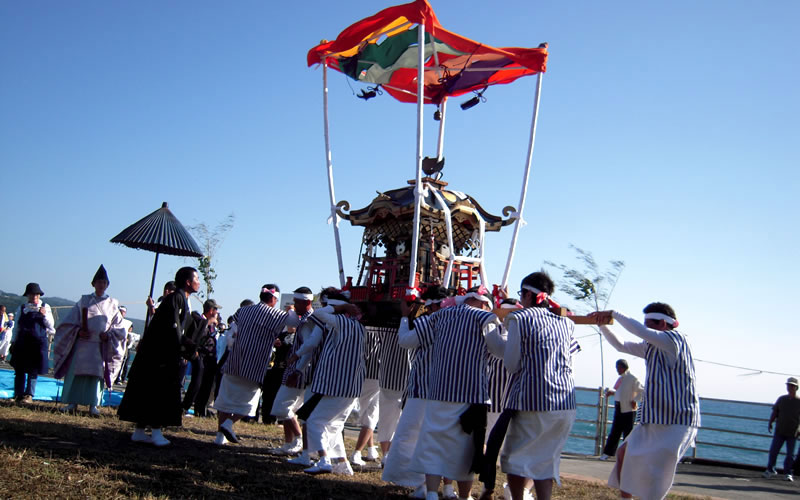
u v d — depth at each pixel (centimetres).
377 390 730
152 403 630
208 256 1814
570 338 513
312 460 665
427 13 684
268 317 716
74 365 823
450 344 519
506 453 490
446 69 814
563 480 764
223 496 471
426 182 788
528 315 494
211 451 662
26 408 811
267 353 718
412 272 654
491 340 522
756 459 2380
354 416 1348
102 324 834
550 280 527
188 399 974
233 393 718
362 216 802
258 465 611
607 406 1237
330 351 623
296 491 519
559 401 480
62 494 419
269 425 969
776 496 829
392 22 738
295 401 702
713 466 1127
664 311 555
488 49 748
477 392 508
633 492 530
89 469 489
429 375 550
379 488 582
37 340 930
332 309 648
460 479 509
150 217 779
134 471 509
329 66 850
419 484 553
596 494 677
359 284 816
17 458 491
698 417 523
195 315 956
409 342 560
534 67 800
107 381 839
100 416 820
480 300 560
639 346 568
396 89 867
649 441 526
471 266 799
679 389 520
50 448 550
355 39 729
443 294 611
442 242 787
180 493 462
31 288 945
